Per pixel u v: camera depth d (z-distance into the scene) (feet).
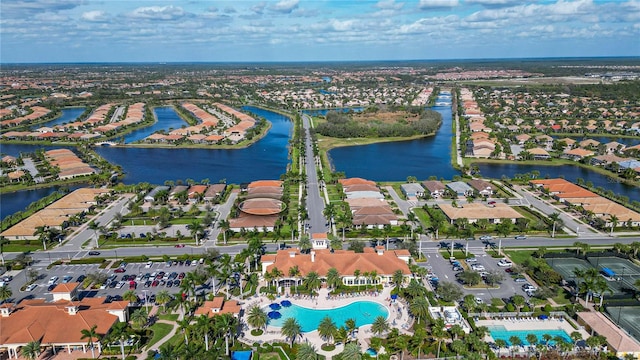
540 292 557.33
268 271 591.37
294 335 474.90
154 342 476.54
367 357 438.40
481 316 521.65
